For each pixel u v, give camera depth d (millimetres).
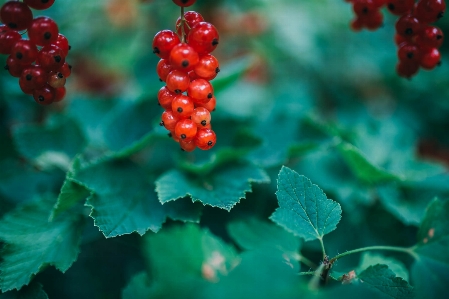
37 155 301
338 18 517
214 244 257
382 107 506
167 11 429
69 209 272
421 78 463
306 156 336
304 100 450
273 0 476
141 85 374
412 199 306
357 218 301
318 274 217
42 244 253
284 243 253
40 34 214
